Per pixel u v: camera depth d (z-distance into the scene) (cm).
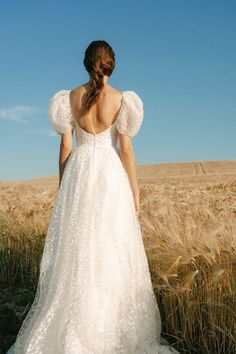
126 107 407
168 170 7562
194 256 454
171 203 834
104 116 407
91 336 392
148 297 432
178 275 461
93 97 397
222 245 455
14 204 1061
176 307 457
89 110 406
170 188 1402
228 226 493
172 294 454
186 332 454
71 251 403
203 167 7606
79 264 397
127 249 417
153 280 486
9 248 755
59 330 393
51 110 420
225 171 7250
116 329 404
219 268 438
